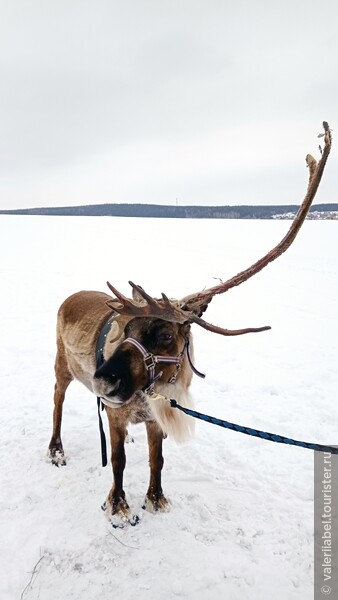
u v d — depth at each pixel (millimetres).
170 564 3566
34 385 7363
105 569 3521
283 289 15984
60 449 4965
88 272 18453
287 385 7457
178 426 3900
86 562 3582
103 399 3670
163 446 5270
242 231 40156
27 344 9633
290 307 13336
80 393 7008
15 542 3754
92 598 3277
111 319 4145
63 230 36906
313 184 3029
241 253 25359
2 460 4934
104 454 4391
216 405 6637
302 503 4293
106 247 26891
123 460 4090
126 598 3277
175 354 3662
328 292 15500
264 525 3996
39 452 5070
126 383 3404
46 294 14305
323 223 50281
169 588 3350
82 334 4477
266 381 7664
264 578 3447
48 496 4324
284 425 5918
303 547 3742
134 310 3352
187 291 15391
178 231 39781
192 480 4660
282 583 3412
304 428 5863
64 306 5105
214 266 20719
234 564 3561
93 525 3961
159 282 16812
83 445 5250
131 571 3502
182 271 19250
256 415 6211
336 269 20203
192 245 29109
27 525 3943
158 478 4203
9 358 8781
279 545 3768
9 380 7613
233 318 12141
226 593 3318
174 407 3754
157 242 30328
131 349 3473
